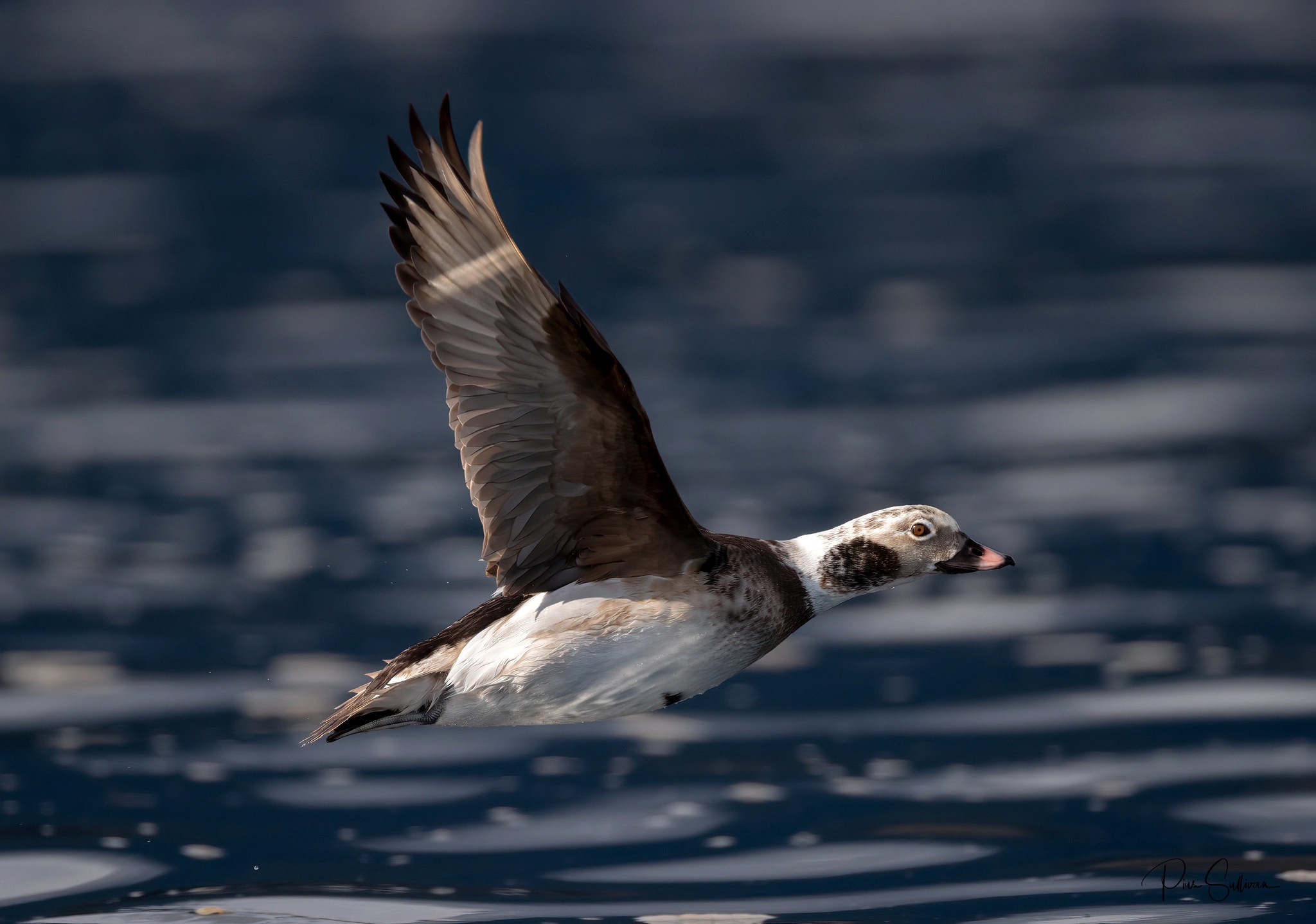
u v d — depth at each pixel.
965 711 13.23
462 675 8.22
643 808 11.66
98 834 11.13
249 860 10.75
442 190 7.34
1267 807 11.48
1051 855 10.86
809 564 8.96
